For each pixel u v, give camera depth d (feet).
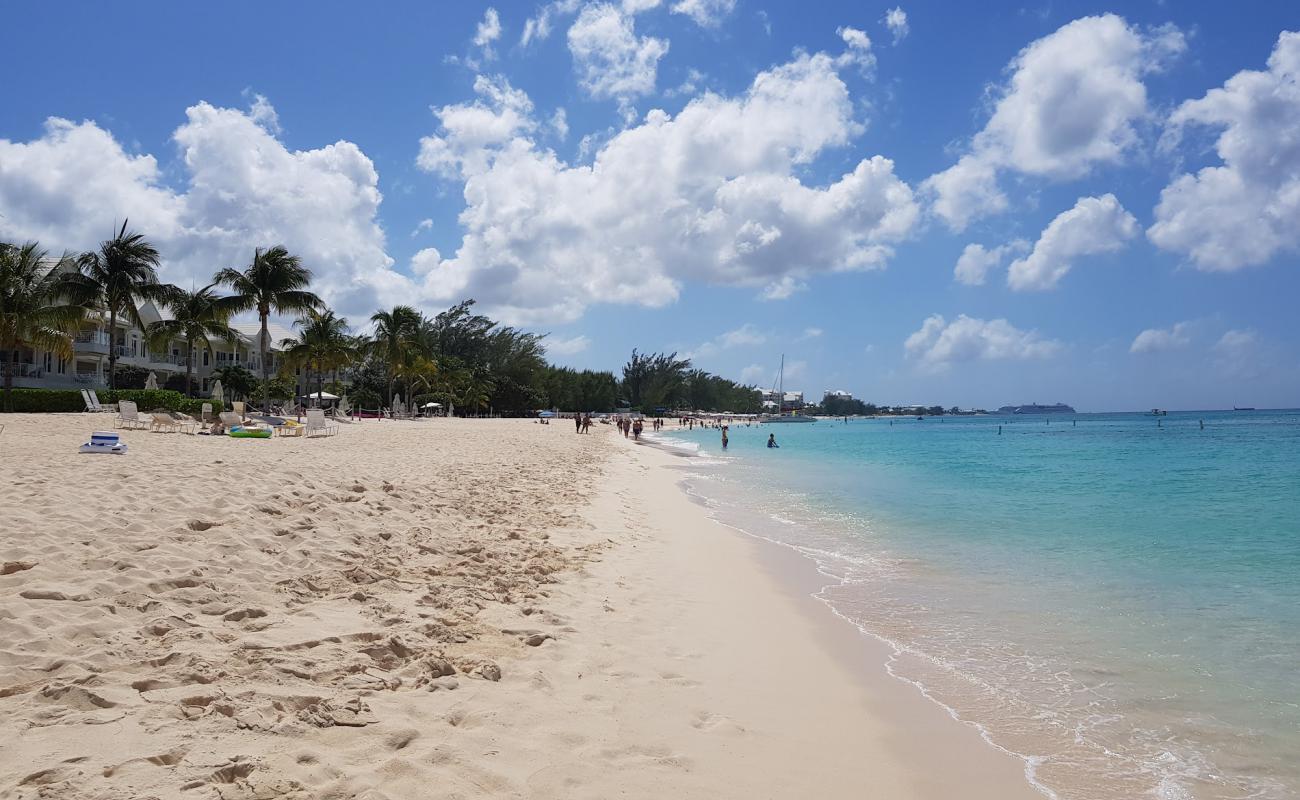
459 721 13.42
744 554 36.50
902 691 18.57
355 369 264.93
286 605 18.79
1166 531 45.39
